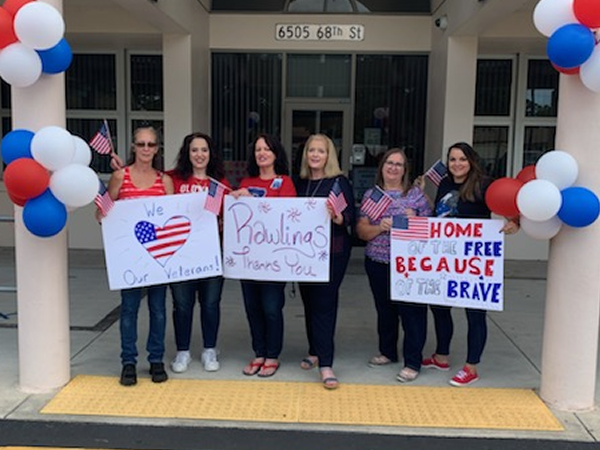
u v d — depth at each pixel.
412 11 8.74
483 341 4.21
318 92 9.12
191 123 7.98
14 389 4.03
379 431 3.54
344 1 8.80
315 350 4.49
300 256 4.08
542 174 3.64
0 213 9.45
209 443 3.40
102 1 7.66
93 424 3.58
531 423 3.64
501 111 9.21
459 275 4.07
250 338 5.22
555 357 3.84
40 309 3.95
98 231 9.42
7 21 3.50
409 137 9.13
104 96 9.36
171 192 4.23
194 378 4.27
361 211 4.28
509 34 7.88
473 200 4.10
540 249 9.10
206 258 4.16
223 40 8.84
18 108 3.77
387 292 4.41
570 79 3.66
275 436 3.48
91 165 9.47
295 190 4.25
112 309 6.09
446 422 3.65
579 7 3.35
